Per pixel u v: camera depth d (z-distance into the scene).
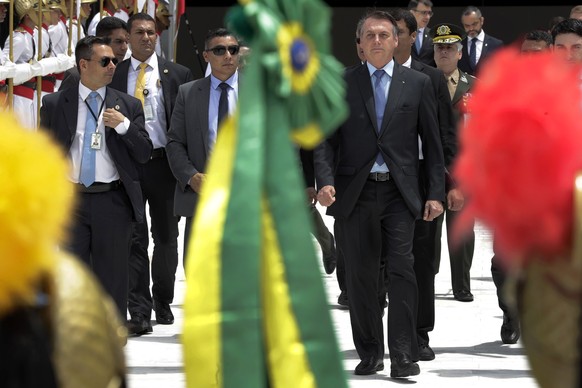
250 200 5.29
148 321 15.47
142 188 15.73
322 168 12.59
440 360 13.93
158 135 15.67
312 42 5.70
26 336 4.25
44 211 4.21
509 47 4.73
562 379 4.72
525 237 4.53
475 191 4.54
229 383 5.26
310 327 5.38
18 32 18.92
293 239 5.42
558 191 4.45
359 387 12.40
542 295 4.68
